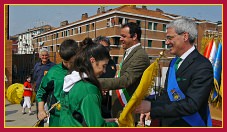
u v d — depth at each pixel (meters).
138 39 3.43
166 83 2.62
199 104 2.18
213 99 4.65
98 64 2.28
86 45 2.36
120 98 3.39
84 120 2.10
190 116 2.38
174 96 2.39
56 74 3.43
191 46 2.45
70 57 3.16
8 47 11.67
